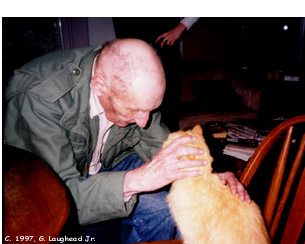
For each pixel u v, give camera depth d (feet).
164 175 2.52
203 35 12.57
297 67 11.12
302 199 2.46
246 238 2.34
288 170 5.49
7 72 7.06
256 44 13.25
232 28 13.30
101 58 2.82
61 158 2.88
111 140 3.88
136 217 3.82
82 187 2.70
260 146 3.11
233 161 5.64
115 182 2.64
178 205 2.70
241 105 10.70
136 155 4.70
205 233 2.47
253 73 10.79
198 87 10.70
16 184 2.08
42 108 2.95
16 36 7.94
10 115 3.02
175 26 6.87
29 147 2.99
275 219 2.85
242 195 2.76
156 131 4.25
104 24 10.35
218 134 5.85
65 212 1.76
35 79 3.10
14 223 1.64
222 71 11.76
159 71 2.65
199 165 2.51
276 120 7.14
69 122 3.15
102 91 2.82
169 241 2.94
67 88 3.12
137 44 2.70
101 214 2.75
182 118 8.92
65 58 3.41
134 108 2.76
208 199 2.55
